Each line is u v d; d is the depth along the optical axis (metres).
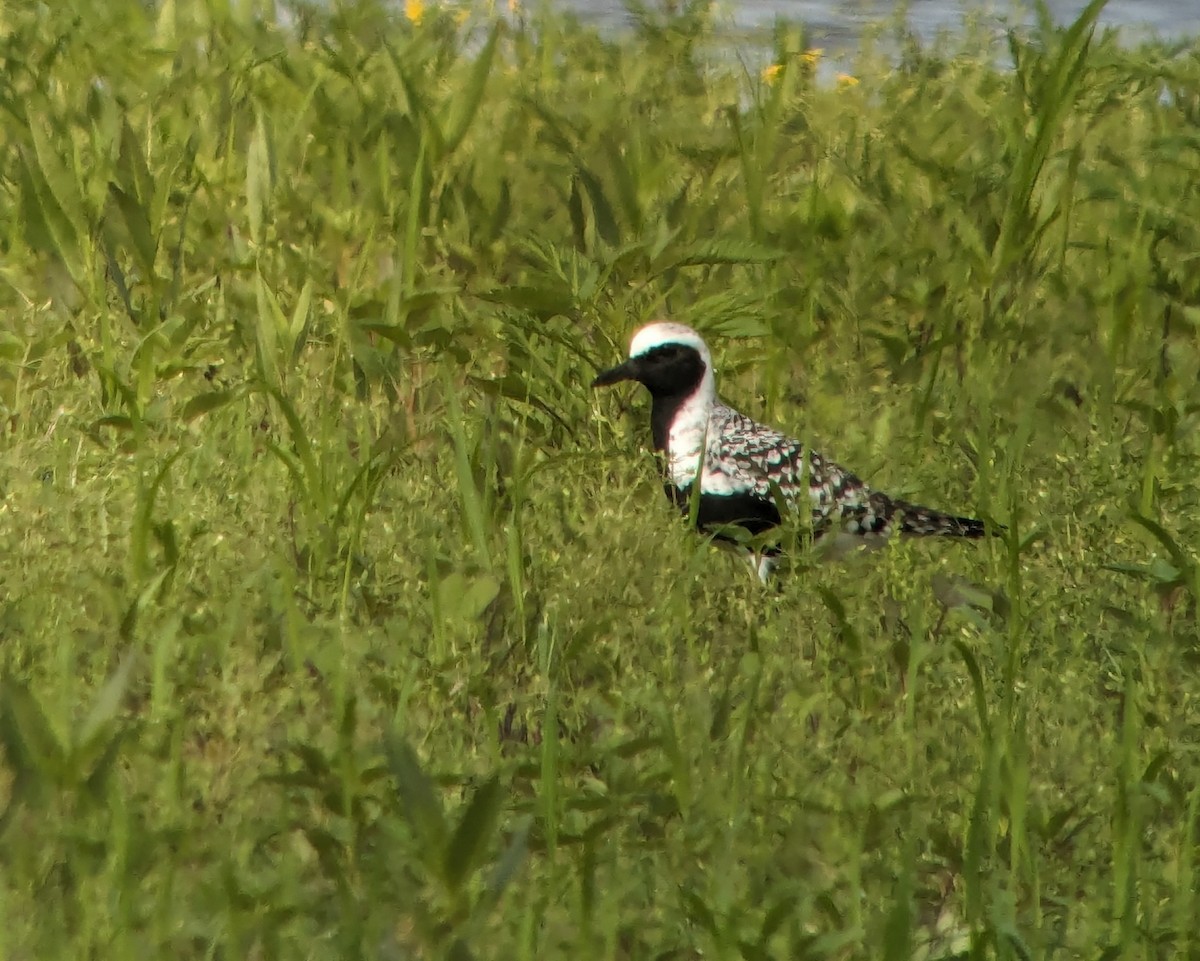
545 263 13.98
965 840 8.30
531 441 12.73
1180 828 8.42
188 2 19.69
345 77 18.39
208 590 10.03
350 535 10.62
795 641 10.30
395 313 13.16
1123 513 11.41
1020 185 14.94
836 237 15.72
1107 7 26.14
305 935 7.38
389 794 8.13
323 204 15.02
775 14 25.66
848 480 12.12
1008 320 14.52
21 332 13.26
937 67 21.06
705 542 10.97
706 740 8.74
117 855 7.46
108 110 14.95
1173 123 19.52
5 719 7.77
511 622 10.12
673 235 13.66
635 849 8.09
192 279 14.50
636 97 19.12
